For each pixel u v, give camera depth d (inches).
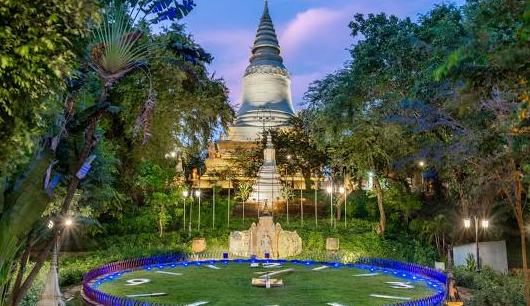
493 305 637.3
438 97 910.4
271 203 1644.9
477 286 826.2
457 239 1184.8
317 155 1855.3
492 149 641.6
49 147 390.3
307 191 2036.2
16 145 278.7
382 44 1200.2
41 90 277.9
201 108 1091.3
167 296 764.6
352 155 1368.1
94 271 913.5
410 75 1107.9
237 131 2527.1
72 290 832.9
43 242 988.6
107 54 417.4
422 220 1330.0
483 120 720.3
